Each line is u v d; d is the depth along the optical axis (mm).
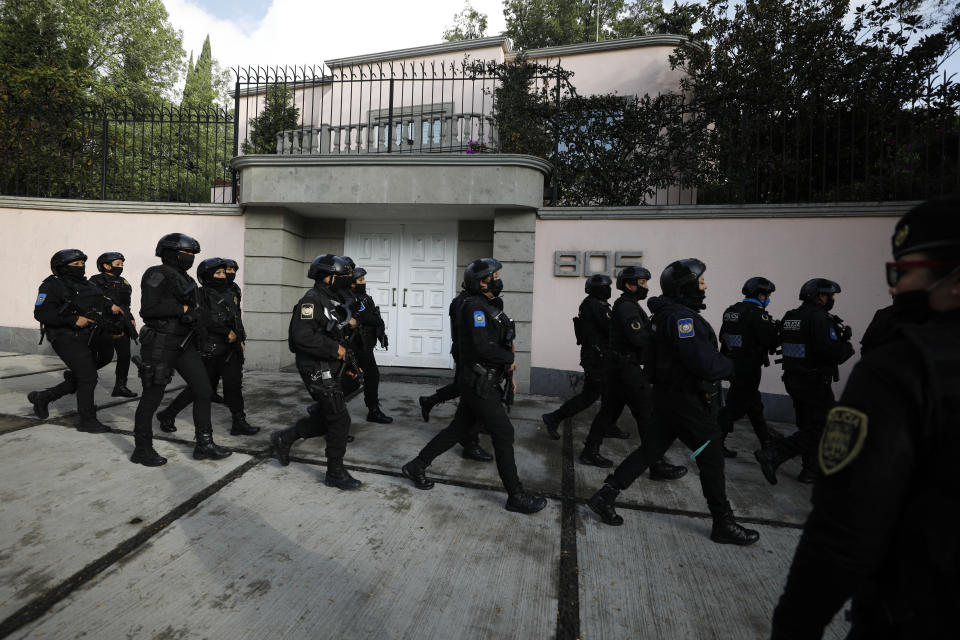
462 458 4082
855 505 759
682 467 3828
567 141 7082
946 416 715
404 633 1955
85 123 8461
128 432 4219
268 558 2434
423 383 7176
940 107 5660
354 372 3389
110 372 7016
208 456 3656
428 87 12359
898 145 5930
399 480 3533
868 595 825
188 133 8203
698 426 2738
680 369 2781
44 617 1929
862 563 756
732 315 4402
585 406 4602
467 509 3121
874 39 7359
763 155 6531
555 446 4574
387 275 8219
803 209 5883
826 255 5836
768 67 7879
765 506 3410
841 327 3816
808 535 836
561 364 6699
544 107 7164
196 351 3662
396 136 11023
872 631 814
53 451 3670
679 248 6312
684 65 9180
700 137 6586
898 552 761
